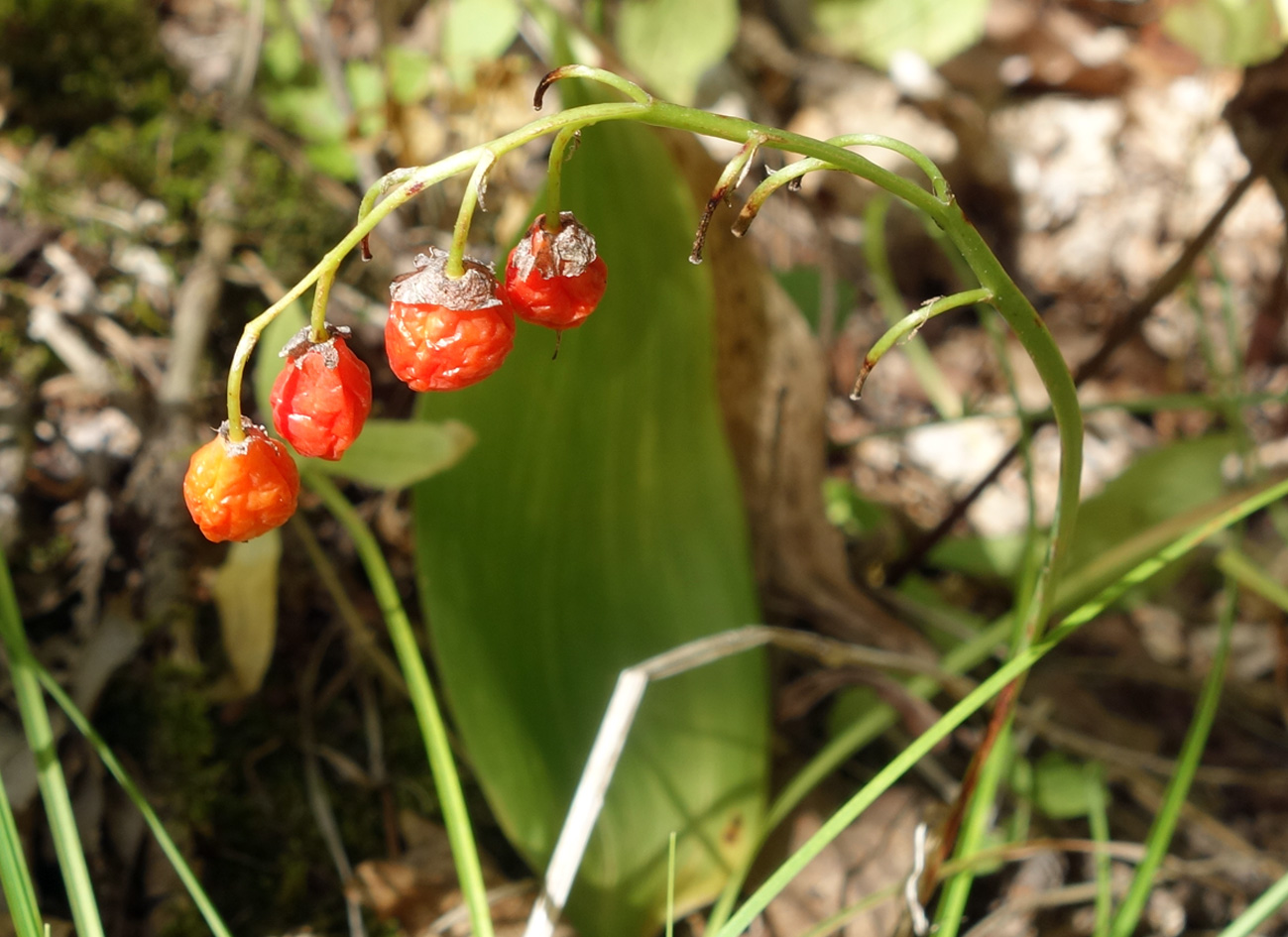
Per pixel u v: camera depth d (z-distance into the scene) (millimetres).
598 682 166
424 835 179
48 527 189
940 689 205
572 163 149
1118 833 206
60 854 126
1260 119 218
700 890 162
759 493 196
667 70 250
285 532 201
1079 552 215
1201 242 199
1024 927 188
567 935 162
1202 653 244
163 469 192
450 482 157
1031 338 103
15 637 138
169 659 177
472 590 159
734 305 181
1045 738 217
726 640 143
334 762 184
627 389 161
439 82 240
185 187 230
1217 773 213
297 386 95
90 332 211
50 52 238
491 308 93
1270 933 195
